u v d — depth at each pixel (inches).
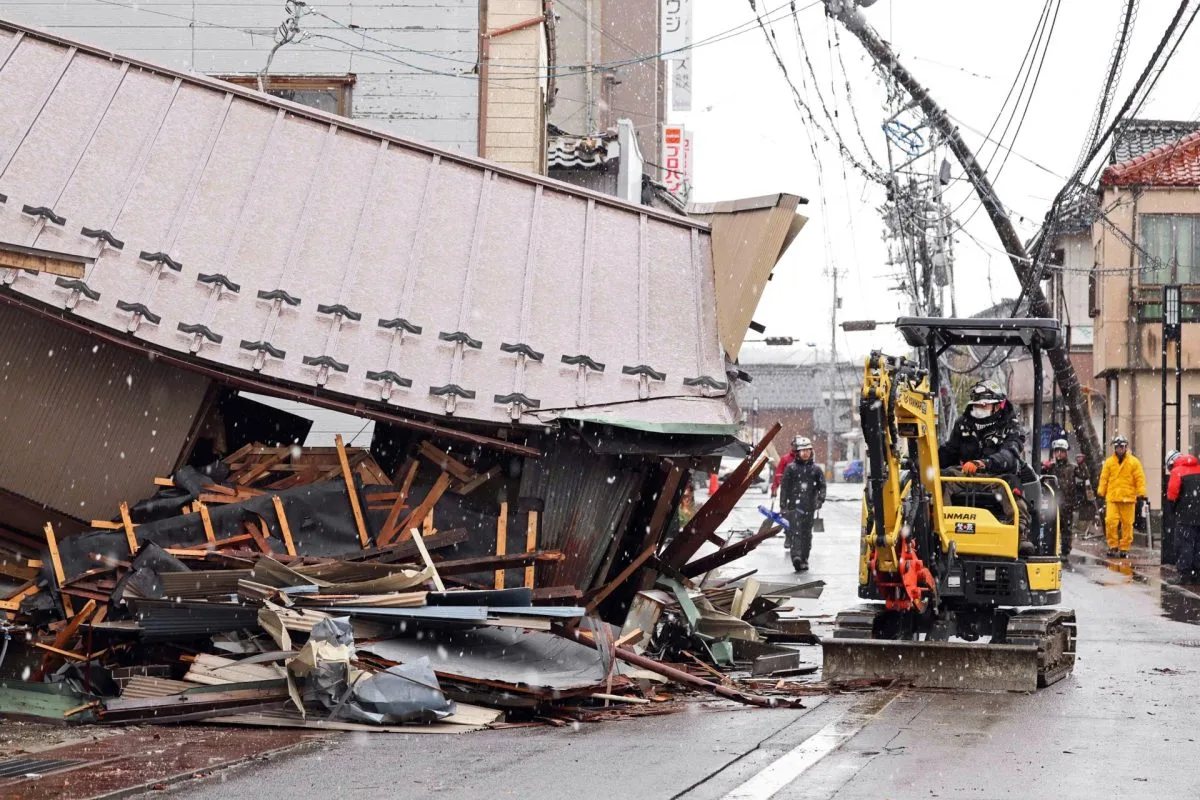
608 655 477.1
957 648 503.8
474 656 478.3
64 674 484.7
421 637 479.5
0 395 548.4
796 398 5319.9
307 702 437.1
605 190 1160.2
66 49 625.3
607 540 568.1
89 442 552.4
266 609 453.1
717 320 611.5
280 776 347.9
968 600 539.5
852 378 5142.7
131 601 476.1
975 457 585.9
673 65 2305.6
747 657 575.8
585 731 420.2
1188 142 1817.2
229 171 599.2
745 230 626.8
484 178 634.8
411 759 370.9
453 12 914.7
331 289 570.9
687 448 557.9
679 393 575.2
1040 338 578.6
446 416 543.2
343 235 591.8
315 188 605.0
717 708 463.5
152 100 616.4
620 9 2108.8
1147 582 989.2
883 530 512.7
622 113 2160.4
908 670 510.9
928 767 353.1
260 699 436.8
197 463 606.2
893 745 386.3
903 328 584.4
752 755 371.2
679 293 616.7
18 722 435.5
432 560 544.1
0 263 471.2
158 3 909.8
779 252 615.2
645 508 588.4
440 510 551.8
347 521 540.1
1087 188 1141.7
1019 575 535.5
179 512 536.1
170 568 497.0
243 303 554.9
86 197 569.3
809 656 615.8
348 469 546.3
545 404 557.9
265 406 665.6
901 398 521.3
